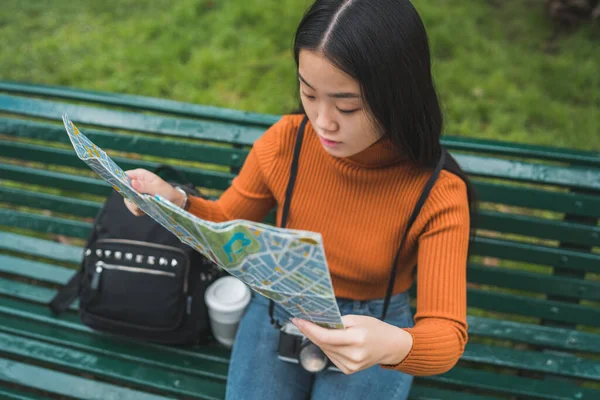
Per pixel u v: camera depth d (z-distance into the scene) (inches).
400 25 45.1
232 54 146.1
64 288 78.7
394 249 57.3
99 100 78.1
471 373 73.8
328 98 46.6
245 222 37.4
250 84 138.0
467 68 144.3
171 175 80.1
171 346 75.4
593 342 75.5
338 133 48.7
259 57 146.3
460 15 161.0
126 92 135.6
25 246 86.5
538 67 144.7
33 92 80.2
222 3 165.3
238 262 40.8
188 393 71.5
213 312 69.9
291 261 38.0
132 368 74.0
